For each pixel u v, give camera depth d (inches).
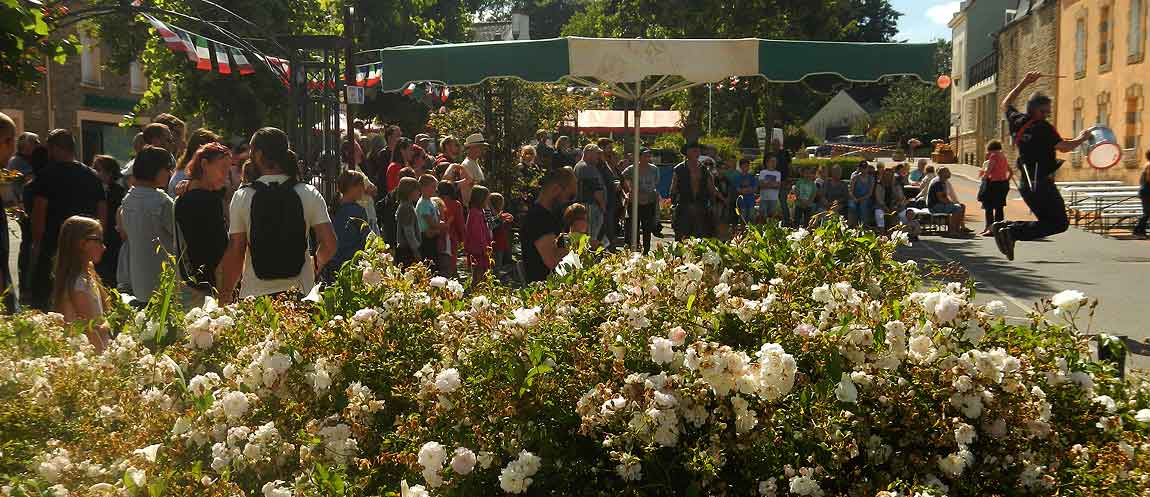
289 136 506.6
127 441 123.3
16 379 134.3
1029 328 138.6
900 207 815.7
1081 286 486.6
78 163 317.4
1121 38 1221.7
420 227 423.8
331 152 514.9
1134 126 1200.8
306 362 130.0
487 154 729.0
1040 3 1590.8
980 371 118.2
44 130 1147.3
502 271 473.7
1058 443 120.8
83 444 124.8
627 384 114.5
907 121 3203.7
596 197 596.4
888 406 117.7
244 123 819.4
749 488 113.6
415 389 124.2
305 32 850.1
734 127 1785.2
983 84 2214.6
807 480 110.2
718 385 113.0
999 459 118.3
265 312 148.3
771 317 127.3
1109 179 1249.4
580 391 118.5
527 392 117.0
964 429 114.7
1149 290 469.1
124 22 685.3
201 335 140.8
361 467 115.9
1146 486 117.3
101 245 222.4
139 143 378.9
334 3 885.8
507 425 117.0
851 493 113.7
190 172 249.4
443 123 785.6
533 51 402.9
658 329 125.8
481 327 127.6
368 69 636.7
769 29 1206.3
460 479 114.3
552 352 122.6
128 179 385.7
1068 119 1456.7
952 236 825.5
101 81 1267.2
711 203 580.7
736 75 405.4
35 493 111.8
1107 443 125.2
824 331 123.7
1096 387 134.4
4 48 255.0
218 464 120.4
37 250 311.4
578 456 117.6
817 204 837.8
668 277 145.9
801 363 122.7
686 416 114.6
